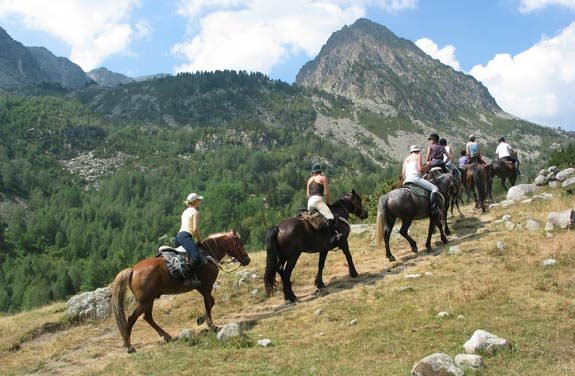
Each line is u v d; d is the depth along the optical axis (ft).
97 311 47.88
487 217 61.62
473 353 25.96
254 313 42.24
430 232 50.47
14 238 452.35
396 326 31.60
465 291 35.76
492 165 78.18
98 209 542.98
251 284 49.44
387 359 27.37
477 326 29.71
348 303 38.42
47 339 44.45
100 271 317.22
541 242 45.83
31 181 641.40
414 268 45.24
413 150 50.47
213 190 533.55
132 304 48.44
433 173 55.11
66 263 385.70
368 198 94.43
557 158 101.60
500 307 32.19
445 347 27.66
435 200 48.70
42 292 296.30
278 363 28.45
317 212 43.01
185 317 44.16
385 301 37.11
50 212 508.94
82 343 41.34
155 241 451.53
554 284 35.04
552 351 25.48
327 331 33.27
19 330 45.42
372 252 55.72
